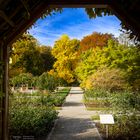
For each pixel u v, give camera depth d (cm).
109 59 2138
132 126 934
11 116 871
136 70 817
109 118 909
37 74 3344
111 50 2142
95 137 899
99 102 2019
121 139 848
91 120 1267
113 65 2073
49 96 1950
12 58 771
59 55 4400
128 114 1084
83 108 1822
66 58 4359
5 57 509
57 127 1093
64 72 4356
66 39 4428
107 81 2077
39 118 955
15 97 1595
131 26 507
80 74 3050
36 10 511
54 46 4500
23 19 497
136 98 1208
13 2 426
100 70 2205
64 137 903
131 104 1201
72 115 1462
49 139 870
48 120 1013
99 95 2094
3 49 508
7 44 511
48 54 5228
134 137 838
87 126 1112
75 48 4628
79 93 3528
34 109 1118
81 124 1162
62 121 1249
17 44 891
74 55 4381
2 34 490
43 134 928
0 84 488
